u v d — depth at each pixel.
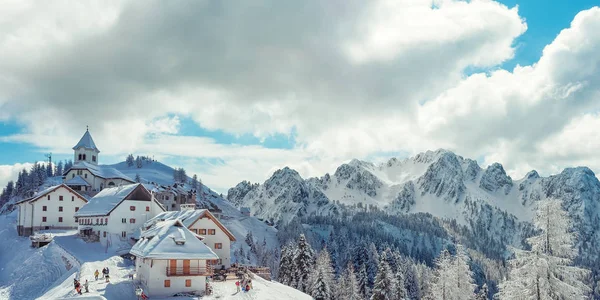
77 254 86.12
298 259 97.19
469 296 64.25
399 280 88.62
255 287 66.81
